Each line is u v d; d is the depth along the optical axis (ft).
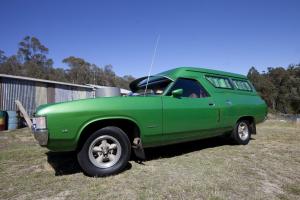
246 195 9.16
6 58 196.75
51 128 10.00
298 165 13.24
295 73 253.65
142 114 12.09
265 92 243.19
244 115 18.17
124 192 9.30
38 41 203.82
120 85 221.87
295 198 9.00
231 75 18.61
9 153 16.10
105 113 11.03
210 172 11.71
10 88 42.45
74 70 207.31
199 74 16.14
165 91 13.75
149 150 16.53
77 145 10.80
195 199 8.76
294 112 228.84
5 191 9.57
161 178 10.84
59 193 9.32
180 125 13.57
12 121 35.65
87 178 10.92
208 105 15.35
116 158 11.48
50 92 49.52
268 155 15.39
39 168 12.71
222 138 21.17
